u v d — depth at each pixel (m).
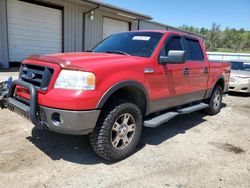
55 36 12.26
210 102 6.18
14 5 10.40
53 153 3.60
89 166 3.29
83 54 3.85
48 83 3.05
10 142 3.87
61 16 12.31
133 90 3.65
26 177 2.94
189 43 5.11
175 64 4.38
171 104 4.50
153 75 3.84
